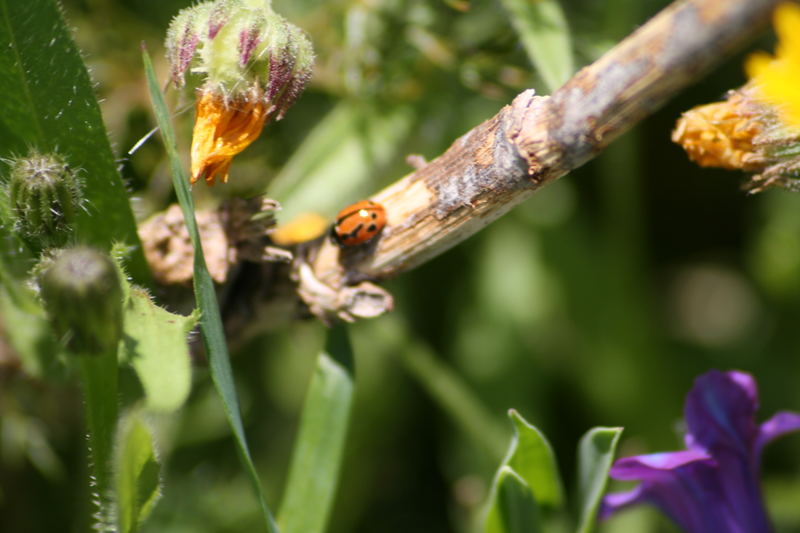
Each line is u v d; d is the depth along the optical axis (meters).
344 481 0.38
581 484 0.27
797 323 0.42
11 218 0.26
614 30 0.34
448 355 0.39
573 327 0.40
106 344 0.24
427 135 0.34
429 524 0.39
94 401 0.25
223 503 0.36
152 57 0.35
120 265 0.27
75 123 0.27
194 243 0.25
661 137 0.44
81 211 0.27
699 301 0.47
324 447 0.28
